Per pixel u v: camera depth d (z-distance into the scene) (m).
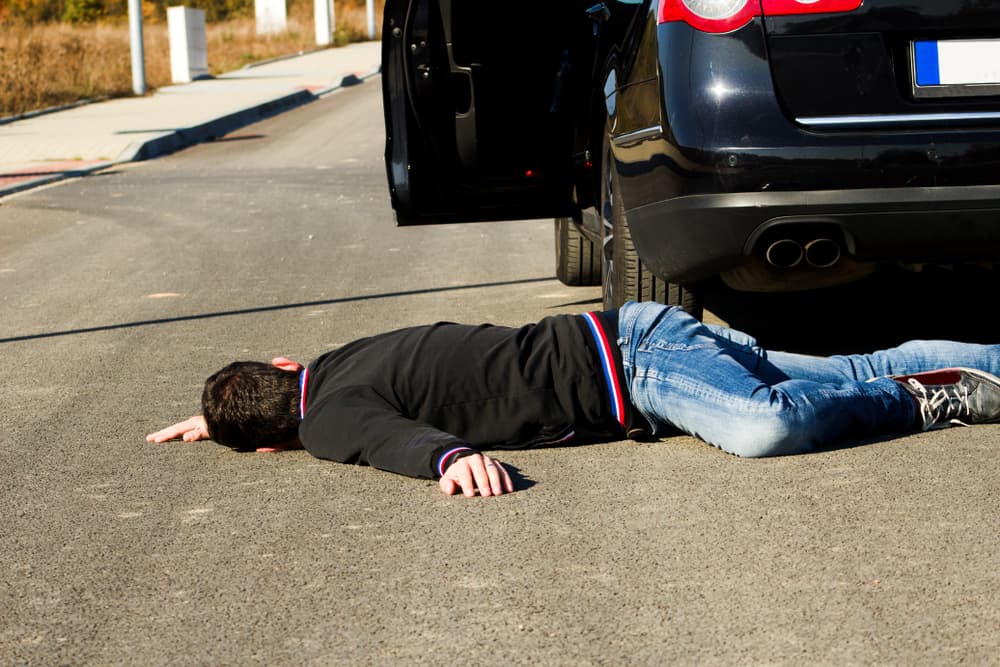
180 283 7.54
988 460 3.50
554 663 2.40
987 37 3.94
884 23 3.91
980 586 2.67
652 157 4.24
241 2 54.06
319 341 5.67
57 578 2.95
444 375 3.68
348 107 23.55
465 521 3.21
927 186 3.90
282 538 3.15
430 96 5.54
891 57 3.92
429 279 7.36
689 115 4.02
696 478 3.47
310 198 12.23
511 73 5.54
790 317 5.50
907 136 3.90
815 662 2.36
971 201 3.89
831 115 3.93
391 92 5.57
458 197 5.70
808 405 3.55
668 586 2.74
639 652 2.43
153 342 5.83
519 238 9.18
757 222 3.95
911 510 3.14
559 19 5.54
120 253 9.02
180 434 4.11
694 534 3.05
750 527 3.07
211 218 10.94
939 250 3.98
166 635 2.61
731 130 3.95
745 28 3.95
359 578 2.87
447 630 2.57
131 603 2.79
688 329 3.72
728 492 3.34
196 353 5.54
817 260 4.04
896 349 3.96
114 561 3.05
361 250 8.75
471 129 5.55
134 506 3.46
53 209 12.03
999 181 3.91
